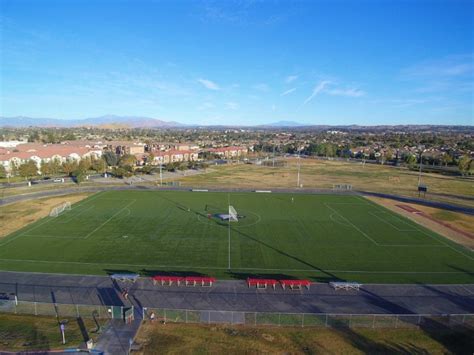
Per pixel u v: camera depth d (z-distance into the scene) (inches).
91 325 1400.1
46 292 1685.5
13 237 2456.9
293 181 5364.2
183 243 2391.7
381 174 6358.3
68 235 2516.0
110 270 1943.9
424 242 2479.1
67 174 5605.3
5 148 7293.3
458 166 6692.9
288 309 1555.1
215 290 1724.9
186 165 6781.5
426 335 1373.0
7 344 1264.8
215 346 1274.6
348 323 1443.2
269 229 2743.6
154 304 1583.4
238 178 5634.8
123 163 6643.7
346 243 2439.7
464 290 1765.5
